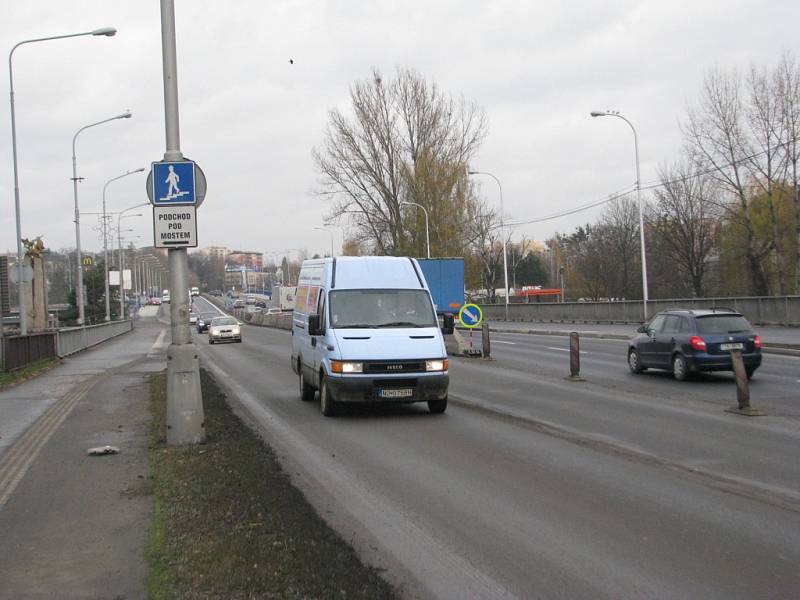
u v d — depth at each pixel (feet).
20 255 97.96
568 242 390.21
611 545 19.61
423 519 22.30
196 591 15.46
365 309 44.34
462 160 182.70
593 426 37.73
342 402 41.42
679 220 212.23
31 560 18.16
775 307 108.88
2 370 72.13
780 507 22.88
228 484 24.14
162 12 31.81
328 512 23.20
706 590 16.47
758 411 40.24
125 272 298.15
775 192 172.14
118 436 34.91
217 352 112.16
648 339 60.70
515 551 19.30
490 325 175.01
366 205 182.70
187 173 31.60
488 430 37.29
